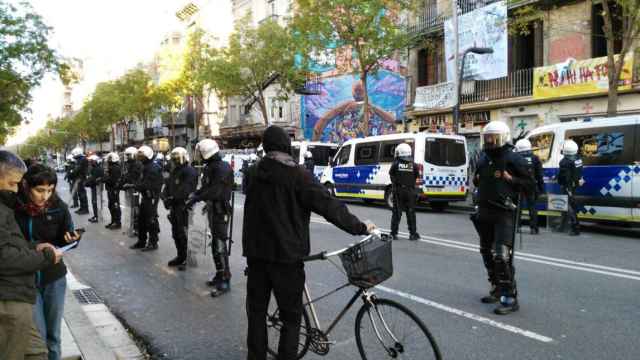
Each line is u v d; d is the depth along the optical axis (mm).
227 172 6773
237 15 47281
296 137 36375
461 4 22375
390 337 3760
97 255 9422
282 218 3646
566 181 11359
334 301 6062
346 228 3670
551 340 4785
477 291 6465
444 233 11484
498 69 20453
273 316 4340
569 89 18703
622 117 11422
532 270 7578
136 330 5352
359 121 32344
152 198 9820
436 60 25531
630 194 11102
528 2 20016
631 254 8844
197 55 34344
